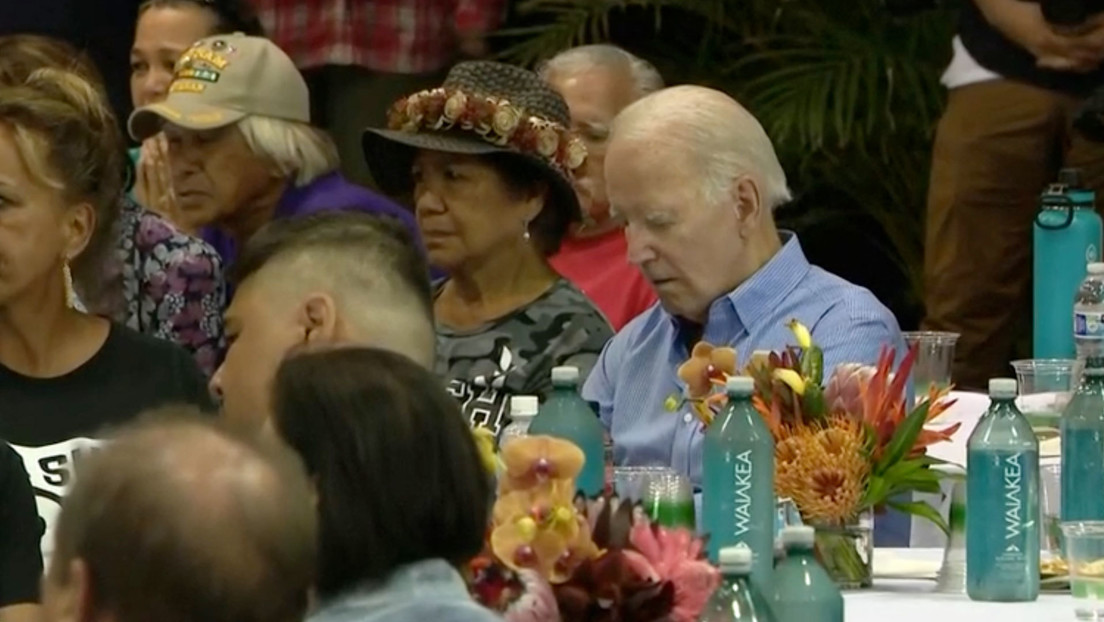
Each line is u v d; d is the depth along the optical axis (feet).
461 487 14.90
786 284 25.59
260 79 32.55
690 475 25.54
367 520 14.69
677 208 25.34
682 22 42.65
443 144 26.94
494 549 16.51
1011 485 21.44
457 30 39.68
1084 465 22.75
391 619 14.60
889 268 42.60
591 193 32.12
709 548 20.62
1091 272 28.30
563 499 16.74
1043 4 35.99
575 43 40.37
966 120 36.94
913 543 26.61
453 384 27.09
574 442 21.54
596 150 32.19
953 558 22.26
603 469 21.77
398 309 19.67
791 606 18.39
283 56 32.96
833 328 25.25
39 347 22.17
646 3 40.75
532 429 21.77
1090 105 33.94
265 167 32.60
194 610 11.85
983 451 21.53
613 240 32.42
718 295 25.64
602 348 27.37
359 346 15.39
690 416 25.71
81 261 22.66
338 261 19.60
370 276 19.63
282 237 19.83
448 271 27.61
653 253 25.55
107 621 11.91
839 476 21.77
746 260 25.63
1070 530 20.40
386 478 14.71
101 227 22.41
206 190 32.63
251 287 19.74
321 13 39.17
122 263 29.35
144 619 11.86
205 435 12.33
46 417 22.02
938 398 23.04
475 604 14.90
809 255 42.60
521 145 26.94
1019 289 37.29
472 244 27.20
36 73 22.13
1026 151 36.60
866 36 40.73
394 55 39.34
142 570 11.82
